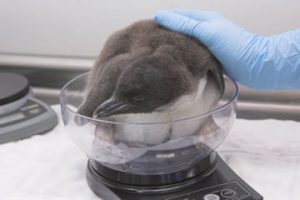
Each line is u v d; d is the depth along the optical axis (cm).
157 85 53
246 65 72
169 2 100
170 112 57
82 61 105
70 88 74
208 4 99
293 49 72
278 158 74
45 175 70
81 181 69
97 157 64
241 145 78
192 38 62
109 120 58
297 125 86
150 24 64
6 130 83
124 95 53
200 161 65
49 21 107
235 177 65
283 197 63
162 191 61
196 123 60
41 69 107
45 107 90
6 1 107
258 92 99
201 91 59
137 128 58
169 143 60
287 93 98
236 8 98
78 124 62
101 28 105
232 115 66
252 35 74
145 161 62
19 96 90
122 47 61
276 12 97
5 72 104
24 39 110
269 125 87
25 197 65
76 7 104
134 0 101
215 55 68
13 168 72
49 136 85
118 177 63
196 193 61
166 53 56
